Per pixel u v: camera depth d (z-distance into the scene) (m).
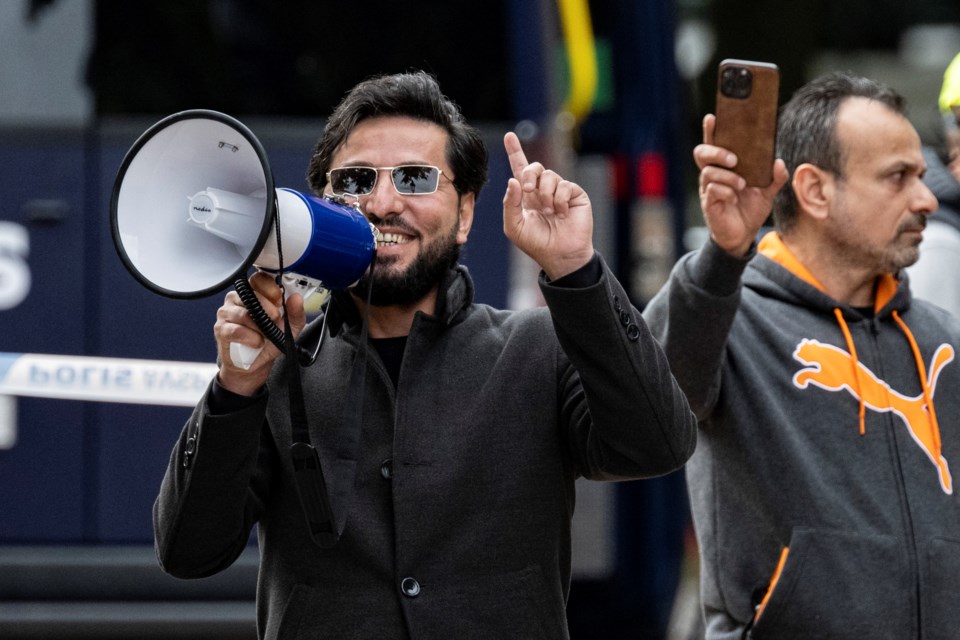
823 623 9.64
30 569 13.86
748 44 32.62
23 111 14.00
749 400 10.01
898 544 9.76
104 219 13.97
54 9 14.14
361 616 8.32
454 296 8.80
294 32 14.61
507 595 8.37
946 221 12.29
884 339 10.29
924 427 10.08
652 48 18.17
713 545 10.12
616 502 16.67
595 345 8.10
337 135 8.77
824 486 9.80
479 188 8.96
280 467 8.63
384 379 8.62
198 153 7.80
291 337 7.88
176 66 14.35
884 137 10.27
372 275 8.15
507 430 8.55
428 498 8.38
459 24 14.86
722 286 9.35
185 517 8.16
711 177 9.01
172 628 13.86
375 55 14.77
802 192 10.43
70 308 13.88
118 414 14.02
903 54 46.34
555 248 8.11
